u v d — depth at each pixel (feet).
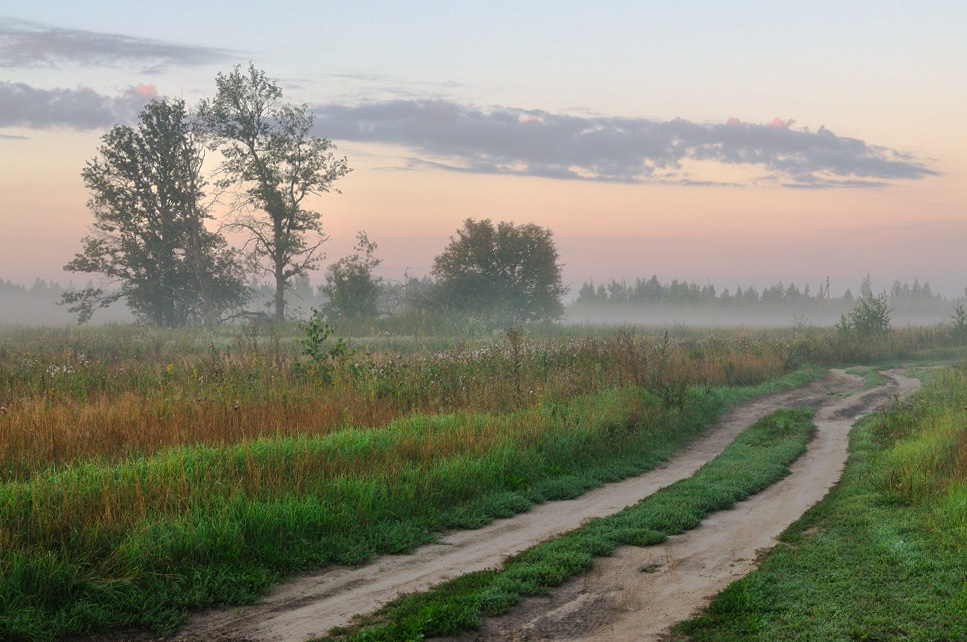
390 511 33.35
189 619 22.75
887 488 38.91
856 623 21.42
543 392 62.39
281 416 46.73
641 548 31.07
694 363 95.71
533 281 251.60
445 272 248.11
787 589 24.72
